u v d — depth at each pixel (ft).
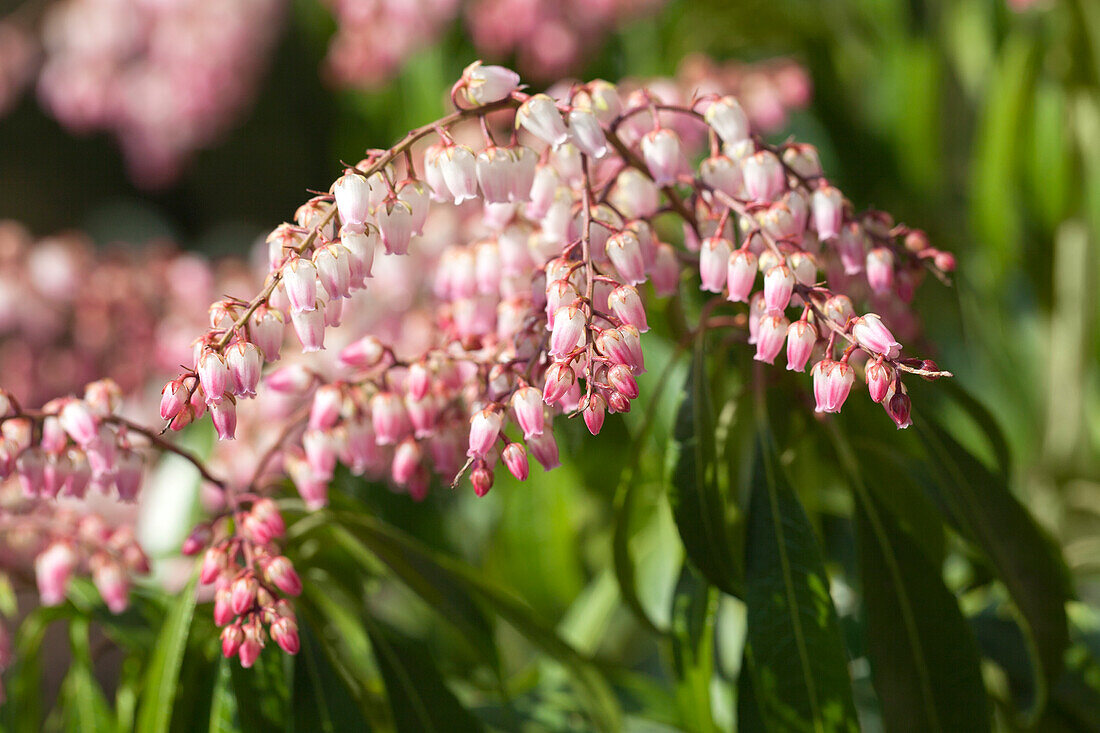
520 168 2.11
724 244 2.13
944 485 2.26
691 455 2.21
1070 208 3.20
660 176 2.15
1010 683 2.37
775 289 2.09
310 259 2.09
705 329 2.24
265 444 2.52
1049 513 3.27
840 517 2.52
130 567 2.32
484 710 2.44
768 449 2.23
